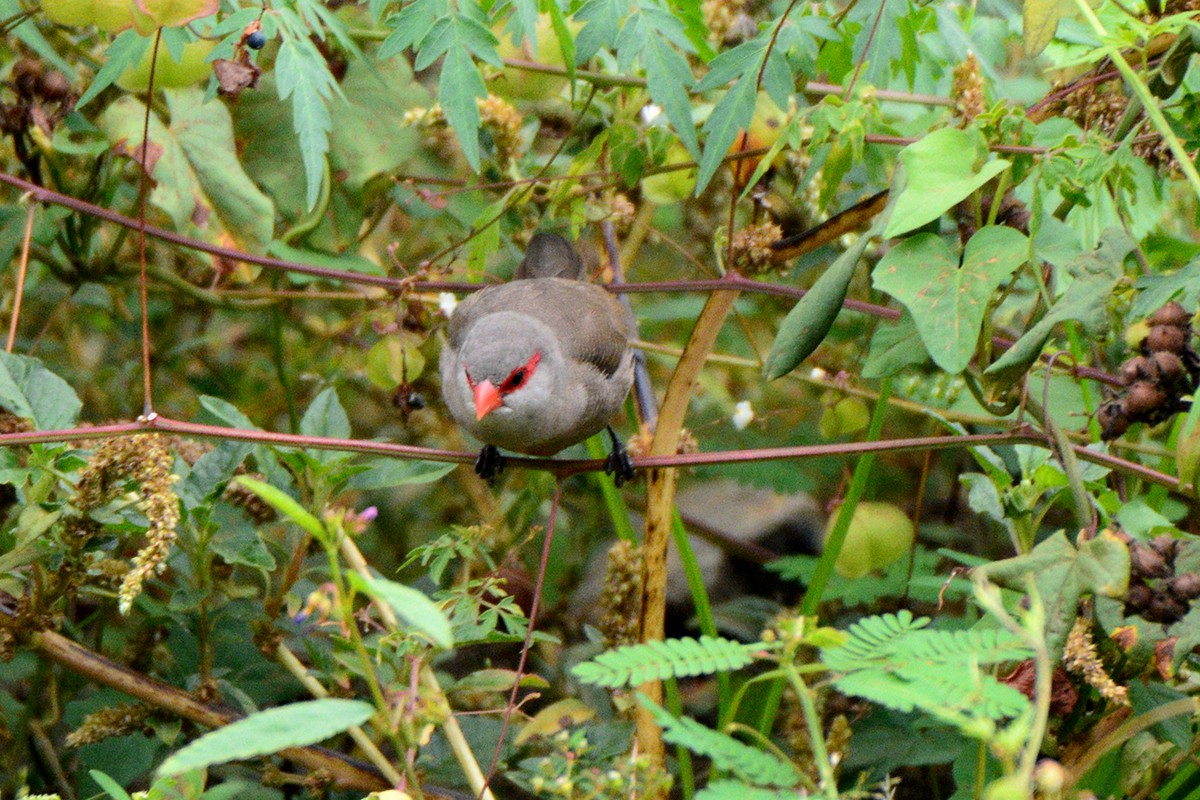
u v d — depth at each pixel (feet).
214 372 35.78
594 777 15.93
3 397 19.51
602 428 24.97
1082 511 16.62
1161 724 17.54
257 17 19.12
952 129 18.15
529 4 20.57
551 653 31.45
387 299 25.90
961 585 25.16
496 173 28.19
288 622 22.53
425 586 28.96
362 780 20.07
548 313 23.98
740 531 36.65
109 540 19.75
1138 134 20.89
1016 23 28.78
